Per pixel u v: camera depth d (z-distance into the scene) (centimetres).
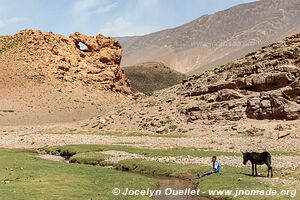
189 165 4694
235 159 5034
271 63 9888
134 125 10619
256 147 6309
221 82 10544
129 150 6562
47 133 10869
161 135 8812
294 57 9700
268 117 8344
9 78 19538
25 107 16862
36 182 3612
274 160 4784
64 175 4062
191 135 8438
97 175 4162
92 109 17738
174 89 13225
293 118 7906
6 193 3109
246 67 10519
